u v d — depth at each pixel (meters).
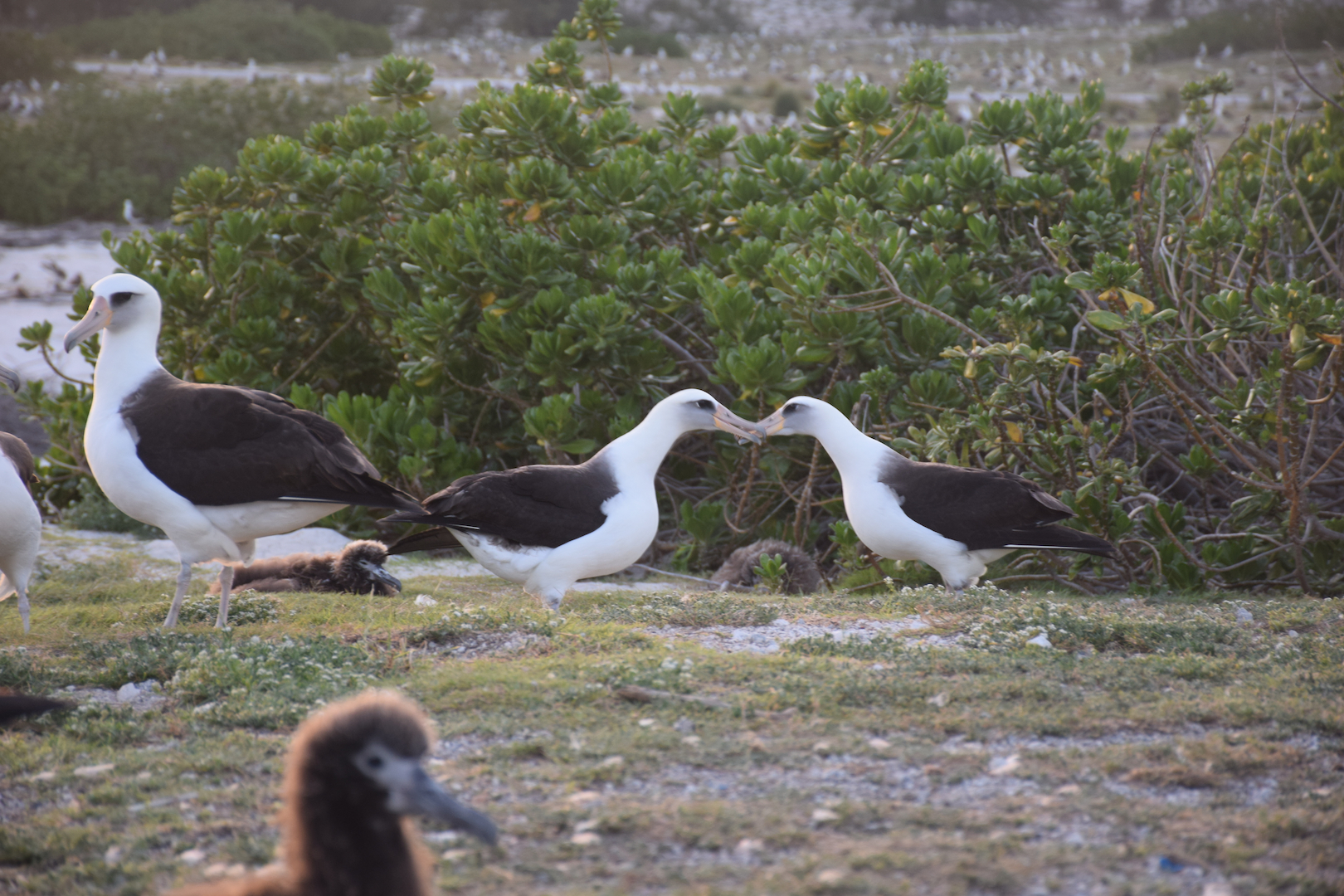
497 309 16.47
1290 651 8.48
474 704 7.22
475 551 10.20
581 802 5.78
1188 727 6.85
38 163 46.00
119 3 92.62
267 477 9.36
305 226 19.20
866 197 17.72
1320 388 12.91
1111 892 4.89
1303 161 19.08
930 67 19.31
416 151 21.12
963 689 7.38
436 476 16.30
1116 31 113.19
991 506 10.66
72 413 18.06
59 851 5.56
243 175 19.97
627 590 13.56
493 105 19.47
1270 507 13.18
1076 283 12.34
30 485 10.43
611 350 16.06
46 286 34.22
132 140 48.72
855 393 15.30
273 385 18.20
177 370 19.55
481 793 5.95
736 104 70.50
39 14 91.25
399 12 111.50
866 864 5.08
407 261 18.25
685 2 126.94
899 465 11.09
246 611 10.21
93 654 8.75
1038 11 133.38
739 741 6.56
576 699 7.24
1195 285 15.59
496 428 18.39
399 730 4.36
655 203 18.34
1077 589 13.66
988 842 5.29
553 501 10.07
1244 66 77.56
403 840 4.52
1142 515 14.68
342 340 19.77
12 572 9.78
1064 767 6.20
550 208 17.50
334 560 12.36
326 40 83.81
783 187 19.12
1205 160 18.84
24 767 6.66
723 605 9.85
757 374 14.58
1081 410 15.09
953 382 14.74
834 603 10.35
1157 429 16.94
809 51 103.12
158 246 19.44
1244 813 5.68
